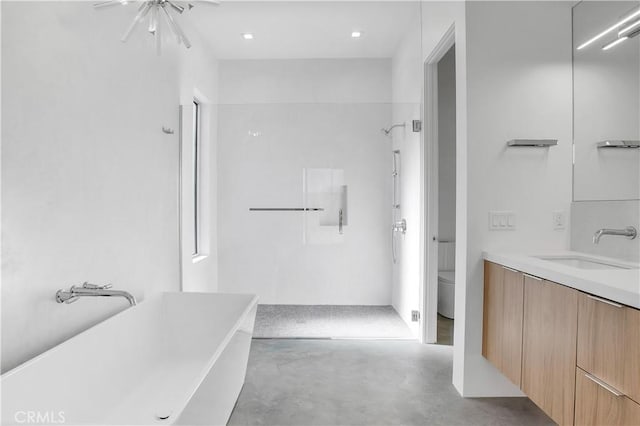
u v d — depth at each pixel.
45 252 1.81
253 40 4.22
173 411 1.30
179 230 3.57
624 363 1.30
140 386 2.36
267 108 3.62
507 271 2.13
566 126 2.44
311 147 3.61
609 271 1.67
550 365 1.74
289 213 3.62
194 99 3.95
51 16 1.84
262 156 3.62
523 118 2.42
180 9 1.90
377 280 3.62
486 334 2.41
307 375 2.82
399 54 4.30
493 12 2.40
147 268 2.96
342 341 3.55
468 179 2.41
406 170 3.59
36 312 1.76
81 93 2.09
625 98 2.07
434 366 2.98
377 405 2.39
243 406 2.37
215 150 3.64
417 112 3.55
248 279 3.63
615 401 1.34
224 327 2.81
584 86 2.35
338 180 3.60
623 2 2.08
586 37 2.33
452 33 2.79
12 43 1.60
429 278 3.47
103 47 2.31
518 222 2.43
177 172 3.57
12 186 1.61
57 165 1.89
